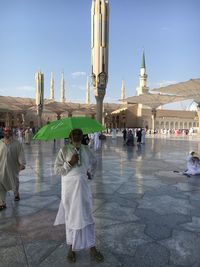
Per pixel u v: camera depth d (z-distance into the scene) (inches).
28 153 563.5
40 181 284.4
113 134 1192.8
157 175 324.2
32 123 2438.5
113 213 185.9
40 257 127.3
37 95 1300.4
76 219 120.6
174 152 619.5
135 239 146.0
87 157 126.9
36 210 191.9
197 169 328.5
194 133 2217.0
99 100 703.7
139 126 2564.0
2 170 197.0
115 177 309.9
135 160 464.4
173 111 2736.2
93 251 126.3
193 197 226.5
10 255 129.2
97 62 687.1
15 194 213.3
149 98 1493.6
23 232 154.9
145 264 121.3
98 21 678.5
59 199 218.7
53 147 720.3
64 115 2573.8
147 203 209.2
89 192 125.7
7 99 1740.9
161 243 141.6
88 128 133.0
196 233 153.9
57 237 148.3
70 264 121.3
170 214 184.5
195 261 124.1
